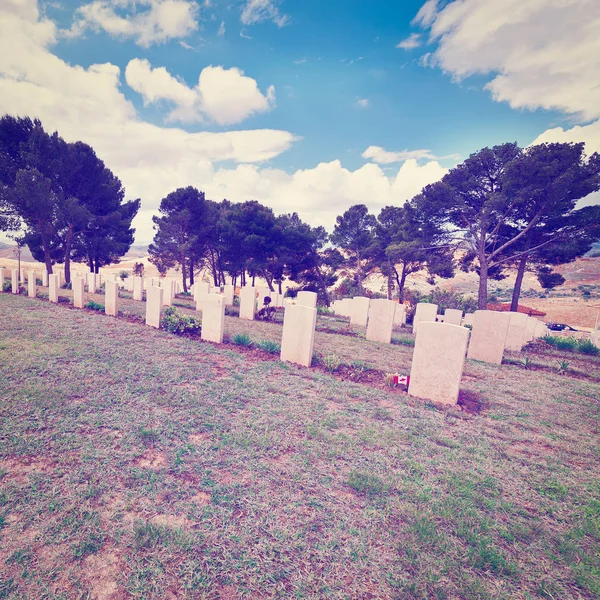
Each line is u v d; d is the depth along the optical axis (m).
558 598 2.31
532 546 2.77
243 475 3.46
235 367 7.11
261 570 2.39
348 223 34.16
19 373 5.71
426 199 23.47
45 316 11.02
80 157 27.50
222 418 4.68
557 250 22.20
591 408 6.11
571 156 18.16
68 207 25.83
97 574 2.29
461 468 3.85
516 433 4.93
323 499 3.17
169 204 33.59
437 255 25.39
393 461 3.90
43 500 2.92
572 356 11.68
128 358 7.00
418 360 6.18
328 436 4.33
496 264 23.20
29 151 25.39
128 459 3.59
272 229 33.12
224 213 35.19
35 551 2.43
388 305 11.37
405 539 2.73
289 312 7.96
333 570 2.42
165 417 4.59
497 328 9.56
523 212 21.77
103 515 2.80
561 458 4.28
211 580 2.28
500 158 21.38
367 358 8.80
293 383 6.38
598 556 2.71
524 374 8.38
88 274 22.08
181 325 10.23
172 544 2.51
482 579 2.42
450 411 5.53
